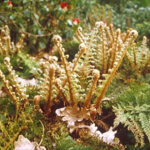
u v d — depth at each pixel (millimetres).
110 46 1508
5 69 1642
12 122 1146
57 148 1062
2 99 1306
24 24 2156
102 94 1113
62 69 1186
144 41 1467
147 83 1296
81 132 1122
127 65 1432
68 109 1142
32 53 2213
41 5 2133
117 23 2973
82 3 2598
